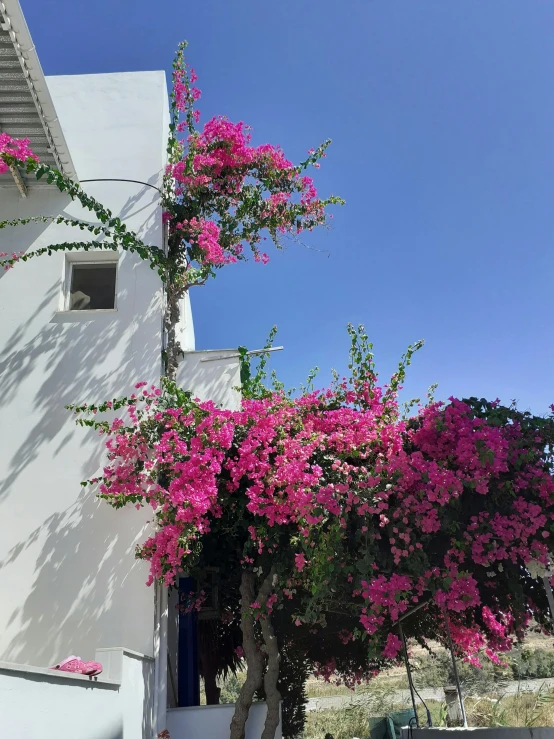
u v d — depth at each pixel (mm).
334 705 13664
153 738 5926
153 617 6258
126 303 7609
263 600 6027
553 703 10406
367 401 6898
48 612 6316
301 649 8430
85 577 6430
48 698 3371
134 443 6461
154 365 7336
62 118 8422
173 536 5879
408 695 13359
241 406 6797
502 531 5195
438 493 5035
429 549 5449
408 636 7980
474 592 5035
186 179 8125
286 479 5664
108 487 6395
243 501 6293
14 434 7000
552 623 5793
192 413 6359
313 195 8664
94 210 7602
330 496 5219
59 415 7082
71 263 7996
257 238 8625
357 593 5270
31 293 7605
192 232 8039
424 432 5742
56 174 7289
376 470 5336
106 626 6242
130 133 8383
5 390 7184
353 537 5422
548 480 5262
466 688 11609
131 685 5055
